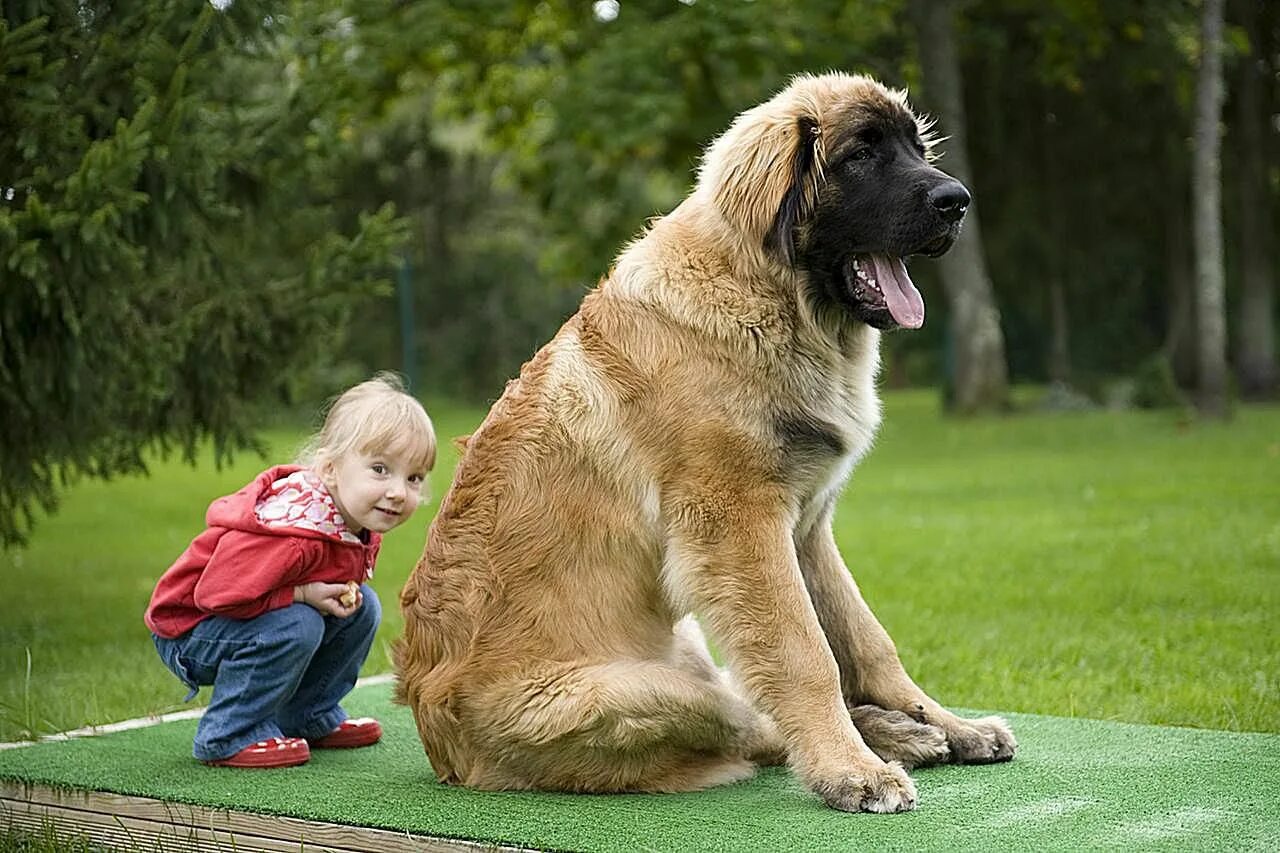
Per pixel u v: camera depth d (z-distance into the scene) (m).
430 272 34.28
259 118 8.84
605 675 4.16
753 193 4.44
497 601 4.31
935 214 4.40
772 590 4.21
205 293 8.95
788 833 3.81
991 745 4.57
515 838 3.79
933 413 27.86
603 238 24.16
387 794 4.29
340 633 4.98
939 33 22.31
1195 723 5.68
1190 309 30.77
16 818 4.60
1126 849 3.58
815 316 4.51
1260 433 19.25
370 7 19.50
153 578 10.81
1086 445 19.02
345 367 27.78
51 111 7.16
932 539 11.24
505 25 21.77
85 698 6.43
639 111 19.39
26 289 7.12
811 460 4.39
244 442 9.27
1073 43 24.67
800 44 20.91
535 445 4.37
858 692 4.75
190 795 4.30
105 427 8.29
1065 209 31.14
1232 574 8.98
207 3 7.70
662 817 3.98
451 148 34.56
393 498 4.57
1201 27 20.58
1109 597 8.52
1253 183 27.55
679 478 4.29
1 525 8.70
